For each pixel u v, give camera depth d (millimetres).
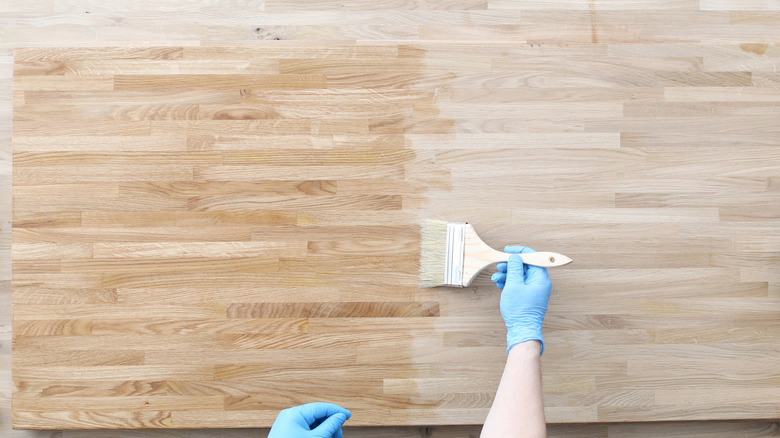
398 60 1216
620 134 1213
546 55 1218
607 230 1208
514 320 1104
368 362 1203
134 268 1196
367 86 1215
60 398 1185
